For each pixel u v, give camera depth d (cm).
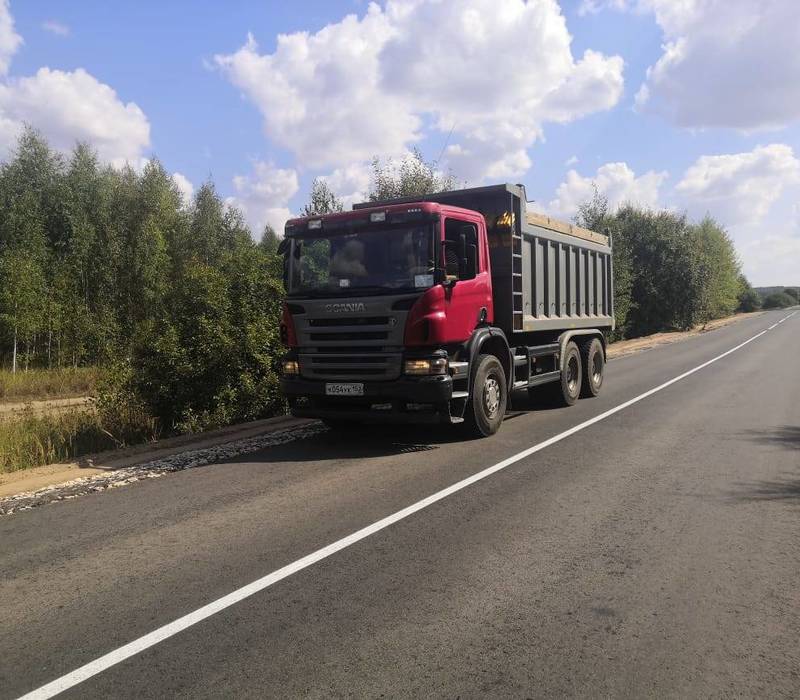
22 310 2334
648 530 512
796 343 2775
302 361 865
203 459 836
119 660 338
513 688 301
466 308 870
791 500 584
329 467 761
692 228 4650
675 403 1198
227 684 311
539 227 1091
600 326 1421
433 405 827
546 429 966
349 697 297
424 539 503
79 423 1103
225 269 1227
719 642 340
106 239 2919
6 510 641
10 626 381
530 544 486
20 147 3114
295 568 452
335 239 862
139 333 1170
